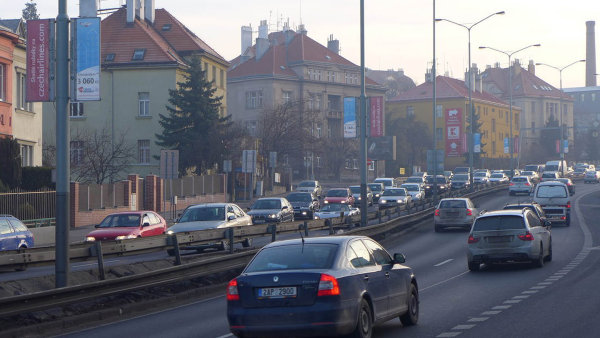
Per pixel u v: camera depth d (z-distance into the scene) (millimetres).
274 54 113000
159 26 81375
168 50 75938
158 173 72250
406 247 31109
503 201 62281
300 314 10078
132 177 49219
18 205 36594
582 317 12875
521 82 160500
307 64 112875
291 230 28344
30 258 16875
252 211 39375
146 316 15391
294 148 80312
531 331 11672
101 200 45219
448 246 30938
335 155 105000
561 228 38188
